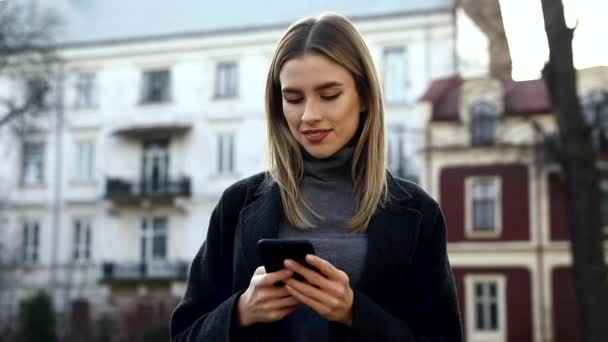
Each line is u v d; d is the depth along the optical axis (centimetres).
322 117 177
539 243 2348
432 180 2434
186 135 2905
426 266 191
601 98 2116
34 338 2566
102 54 2997
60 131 3023
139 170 2944
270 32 2850
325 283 157
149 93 2958
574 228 1104
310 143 180
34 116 2162
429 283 191
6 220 2903
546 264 2338
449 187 2416
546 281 2338
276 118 193
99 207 2975
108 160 2972
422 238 190
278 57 183
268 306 164
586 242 1093
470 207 2408
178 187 2872
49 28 2183
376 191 182
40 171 3045
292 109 179
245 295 170
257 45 2864
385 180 188
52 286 2967
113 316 2742
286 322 181
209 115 2889
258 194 196
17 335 2583
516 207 2369
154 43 2950
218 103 2883
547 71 1070
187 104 2909
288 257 157
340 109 177
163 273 2884
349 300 163
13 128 2186
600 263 1090
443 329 192
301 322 179
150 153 2952
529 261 2358
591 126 1098
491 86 2373
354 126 182
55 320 2625
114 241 2952
